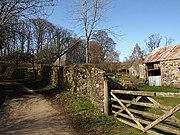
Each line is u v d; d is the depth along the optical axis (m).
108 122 8.30
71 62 41.78
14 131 7.73
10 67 41.69
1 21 14.34
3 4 13.86
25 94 16.70
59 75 17.41
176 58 23.42
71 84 13.92
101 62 36.50
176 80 23.56
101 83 9.73
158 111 9.52
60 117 9.46
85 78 11.81
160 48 28.92
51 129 7.86
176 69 23.66
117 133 7.21
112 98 9.17
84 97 11.72
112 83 10.53
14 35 16.67
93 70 10.64
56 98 13.75
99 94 9.74
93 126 7.98
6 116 10.01
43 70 25.92
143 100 10.52
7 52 46.50
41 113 10.35
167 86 24.53
